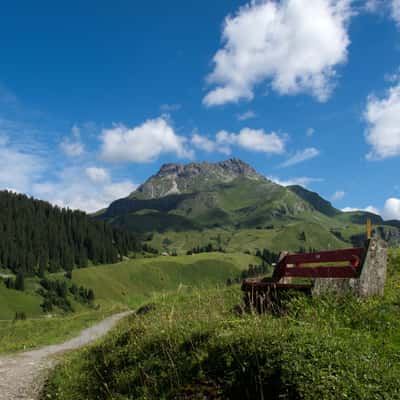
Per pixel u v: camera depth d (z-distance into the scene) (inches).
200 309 425.4
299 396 203.2
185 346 309.3
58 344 797.9
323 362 217.3
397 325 304.0
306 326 285.1
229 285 679.1
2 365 573.3
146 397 269.7
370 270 373.1
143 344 348.5
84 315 1360.7
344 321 318.7
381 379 206.8
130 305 1378.0
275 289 410.9
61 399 355.3
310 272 423.5
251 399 227.5
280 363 226.5
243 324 305.9
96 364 402.3
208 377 256.8
